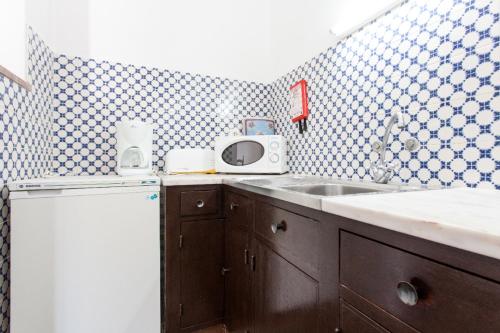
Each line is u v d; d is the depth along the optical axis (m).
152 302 1.36
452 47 0.93
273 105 2.21
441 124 0.97
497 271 0.37
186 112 2.02
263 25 2.28
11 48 1.17
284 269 0.91
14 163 1.14
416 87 1.05
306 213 0.79
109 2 1.82
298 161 1.82
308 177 1.55
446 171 0.96
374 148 1.20
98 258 1.24
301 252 0.81
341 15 1.46
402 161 1.12
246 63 2.22
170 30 1.98
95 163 1.77
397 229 0.49
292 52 1.92
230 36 2.17
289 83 1.96
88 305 1.22
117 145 1.63
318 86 1.63
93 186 1.24
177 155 1.81
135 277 1.32
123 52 1.85
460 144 0.92
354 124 1.35
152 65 1.92
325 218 0.71
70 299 1.19
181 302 1.45
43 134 1.49
